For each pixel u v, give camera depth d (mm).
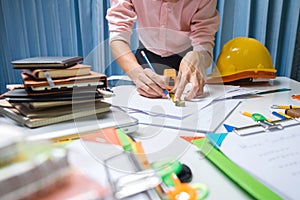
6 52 1401
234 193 289
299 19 1344
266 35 1414
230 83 877
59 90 480
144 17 849
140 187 288
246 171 322
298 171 320
